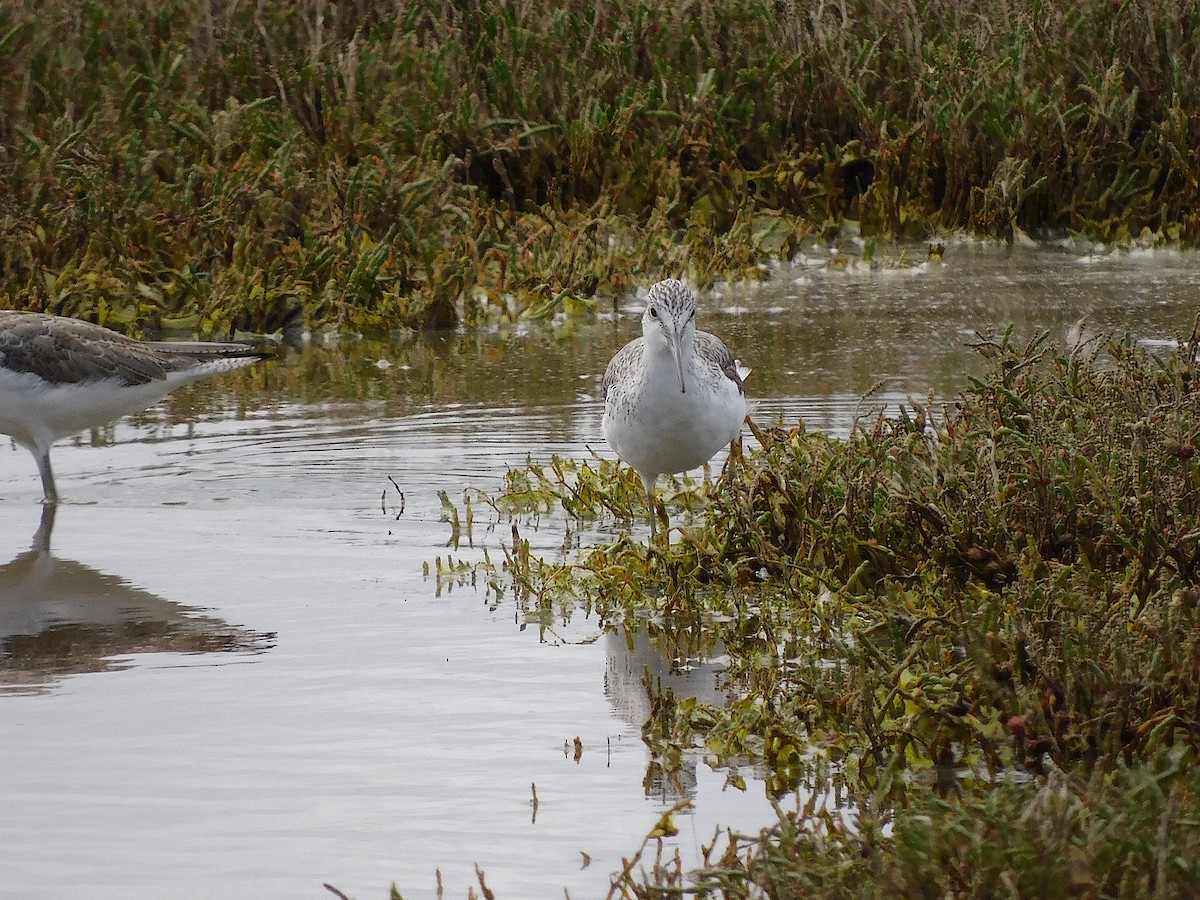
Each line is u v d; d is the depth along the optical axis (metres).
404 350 20.00
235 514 13.52
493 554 12.43
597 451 15.16
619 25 26.67
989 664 8.52
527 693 9.56
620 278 22.41
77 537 12.92
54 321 14.32
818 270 23.47
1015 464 11.21
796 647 10.33
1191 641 8.48
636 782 8.36
